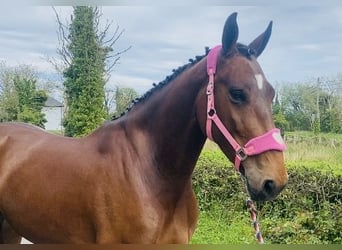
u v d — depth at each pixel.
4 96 25.50
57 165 2.54
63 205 2.45
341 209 5.73
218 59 2.25
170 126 2.36
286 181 2.04
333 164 7.39
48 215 2.50
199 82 2.31
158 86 2.52
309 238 5.68
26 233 2.67
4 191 2.67
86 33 16.03
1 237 2.95
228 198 7.32
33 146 2.73
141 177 2.37
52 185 2.50
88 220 2.39
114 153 2.43
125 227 2.31
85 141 2.62
